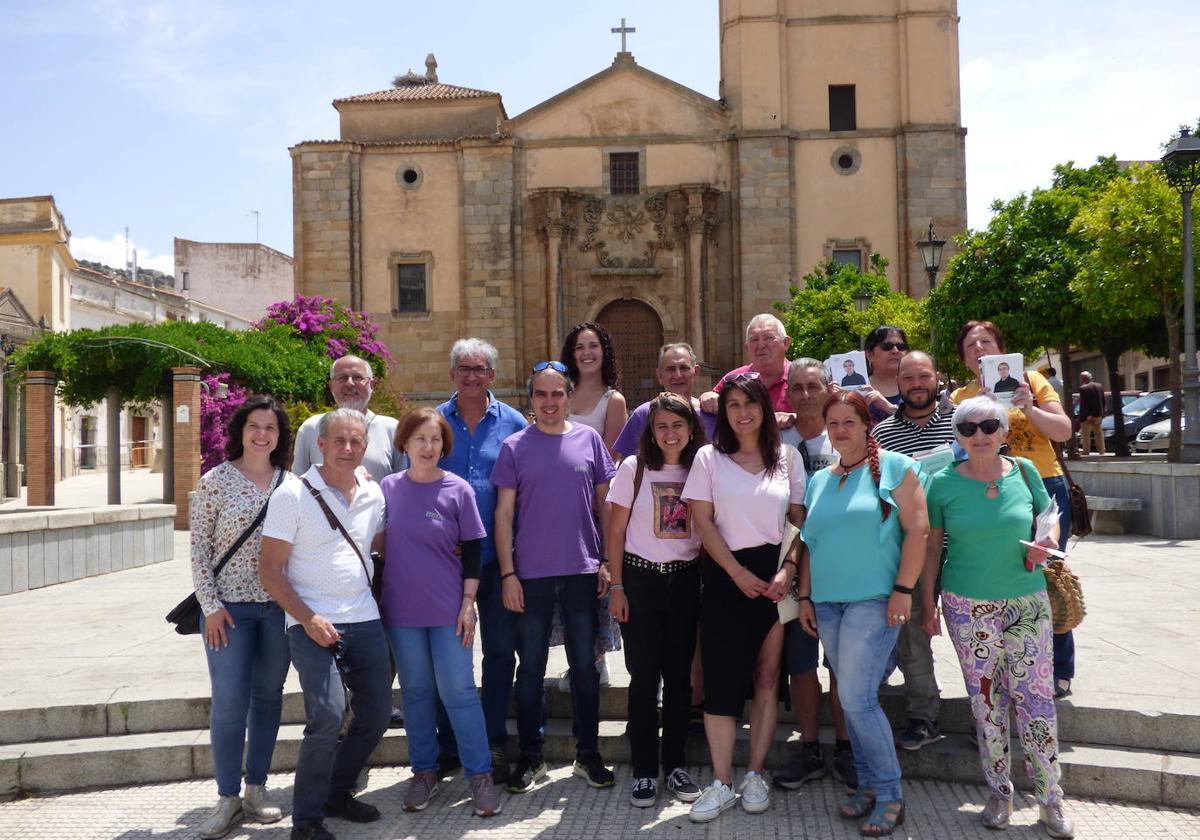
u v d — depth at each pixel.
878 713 5.03
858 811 5.12
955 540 5.09
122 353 20.06
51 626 8.78
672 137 31.91
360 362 6.46
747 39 31.42
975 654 5.03
